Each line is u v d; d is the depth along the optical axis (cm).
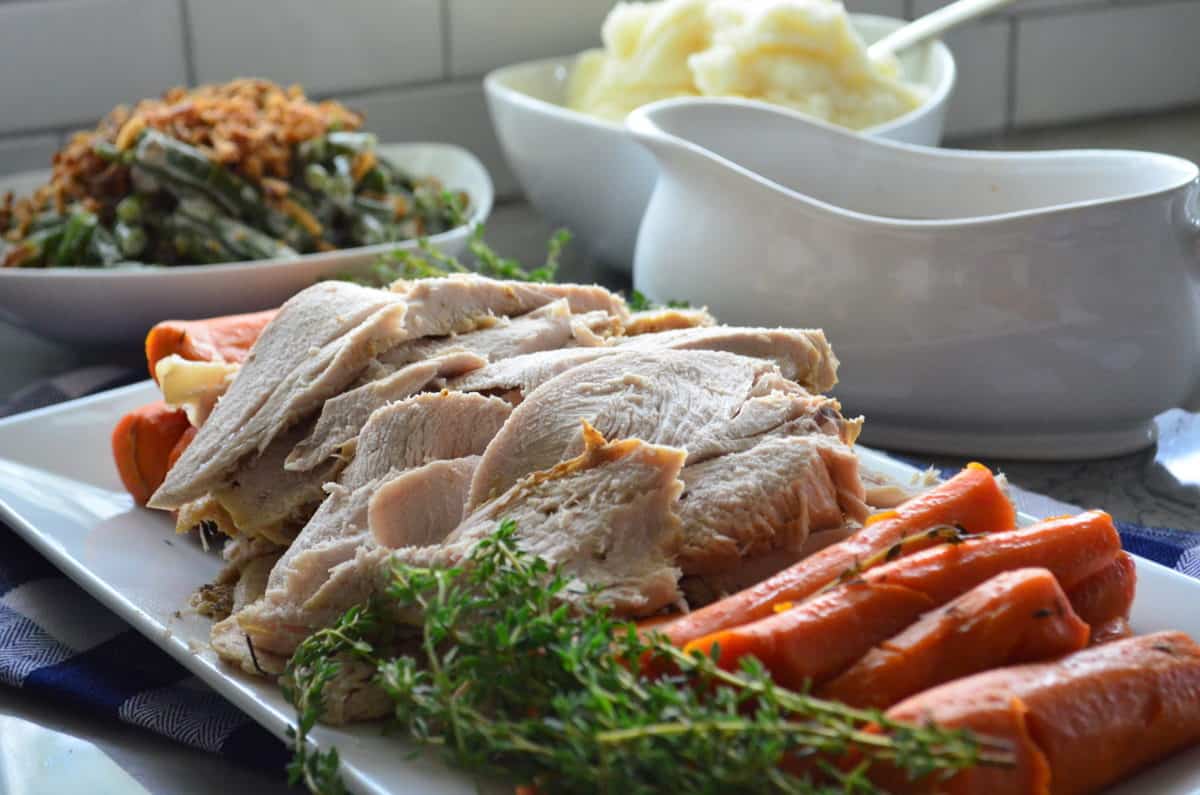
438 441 63
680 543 56
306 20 114
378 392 66
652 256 85
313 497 66
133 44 110
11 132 109
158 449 74
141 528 74
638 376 62
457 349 70
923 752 40
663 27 100
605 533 55
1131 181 82
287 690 54
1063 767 45
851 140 87
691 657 46
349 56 116
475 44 119
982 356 78
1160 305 77
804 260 79
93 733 62
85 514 74
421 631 56
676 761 42
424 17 117
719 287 82
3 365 95
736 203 81
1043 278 76
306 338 70
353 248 95
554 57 122
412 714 49
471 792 50
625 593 54
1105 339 77
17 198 100
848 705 47
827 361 71
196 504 70
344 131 96
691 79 100
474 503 60
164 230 92
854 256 78
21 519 73
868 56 97
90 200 93
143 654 66
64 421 78
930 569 51
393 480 60
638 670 46
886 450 81
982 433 80
